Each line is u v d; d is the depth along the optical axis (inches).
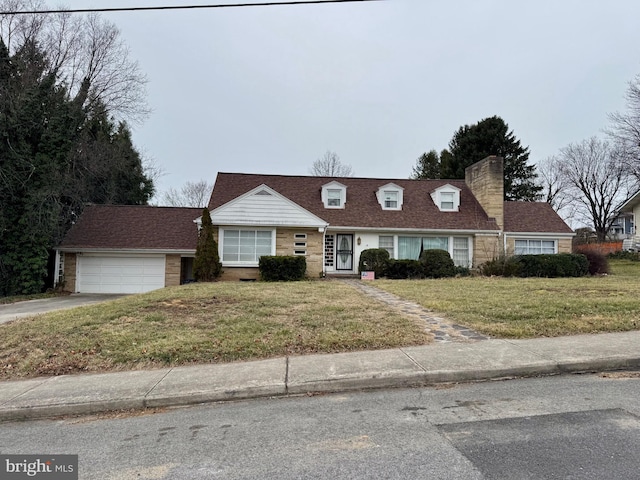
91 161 916.0
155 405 175.5
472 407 159.2
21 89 649.6
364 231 748.6
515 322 283.4
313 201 794.8
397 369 197.6
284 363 213.8
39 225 610.2
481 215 797.2
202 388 183.5
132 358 227.1
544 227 807.7
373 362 209.5
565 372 201.5
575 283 508.4
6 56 657.6
